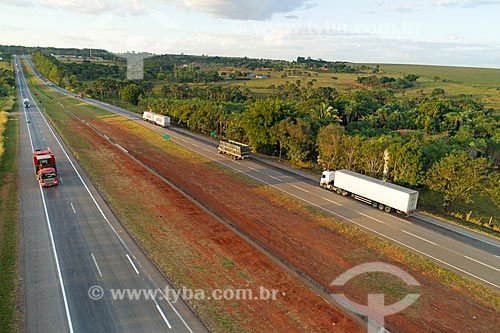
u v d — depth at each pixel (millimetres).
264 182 45188
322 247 28969
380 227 33094
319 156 51125
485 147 60094
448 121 79750
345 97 98000
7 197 36594
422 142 54688
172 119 88625
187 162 53562
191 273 24281
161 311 20469
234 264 25578
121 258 25844
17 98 125062
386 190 36219
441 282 24734
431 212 37875
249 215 34781
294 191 42125
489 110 106188
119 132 75375
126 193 38969
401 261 27250
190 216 33625
